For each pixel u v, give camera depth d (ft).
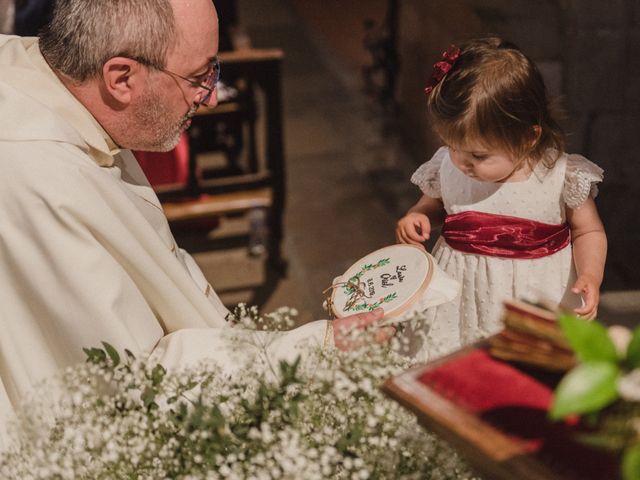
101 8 5.38
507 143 5.71
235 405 4.11
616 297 8.60
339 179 16.55
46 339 5.38
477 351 3.59
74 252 5.23
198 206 12.80
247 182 13.08
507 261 6.19
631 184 12.62
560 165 6.10
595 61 12.06
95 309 5.19
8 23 11.26
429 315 6.37
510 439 3.11
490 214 6.20
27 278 5.28
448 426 3.23
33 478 3.91
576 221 6.28
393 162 17.01
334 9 26.04
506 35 12.48
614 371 2.69
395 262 5.88
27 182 5.24
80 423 4.17
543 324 3.30
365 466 3.84
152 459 3.98
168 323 5.81
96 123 5.83
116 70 5.48
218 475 3.80
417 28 16.10
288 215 15.42
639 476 2.54
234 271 13.80
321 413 4.06
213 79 5.89
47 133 5.40
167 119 5.85
